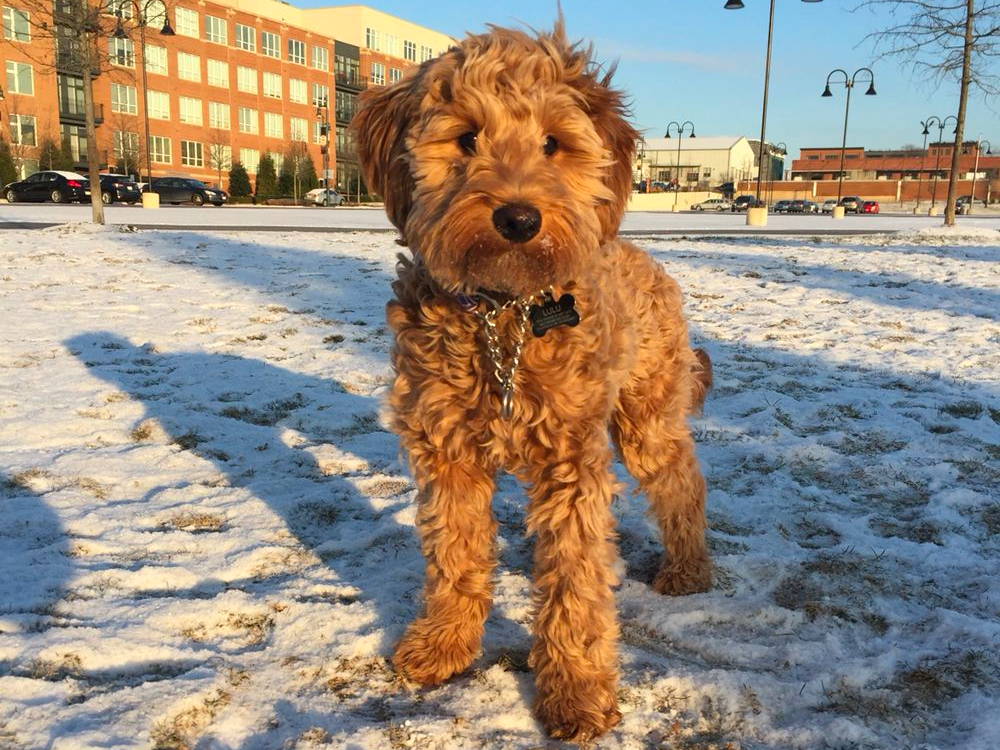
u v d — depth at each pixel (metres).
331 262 12.99
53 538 3.76
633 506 4.40
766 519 4.12
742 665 2.91
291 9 74.19
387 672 2.81
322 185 69.31
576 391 2.54
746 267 12.96
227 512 4.12
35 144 53.06
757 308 9.84
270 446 5.10
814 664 2.87
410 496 4.36
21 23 50.50
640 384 3.26
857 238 18.86
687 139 117.06
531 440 2.61
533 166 2.50
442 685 2.76
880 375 6.91
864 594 3.33
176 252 13.45
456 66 2.63
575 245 2.50
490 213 2.38
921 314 9.39
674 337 3.33
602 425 2.68
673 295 3.35
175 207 38.50
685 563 3.46
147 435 5.23
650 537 4.06
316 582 3.42
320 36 75.19
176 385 6.34
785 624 3.15
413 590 3.34
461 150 2.62
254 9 68.81
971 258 14.08
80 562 3.53
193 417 5.50
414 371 2.68
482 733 2.52
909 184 89.75
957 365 7.15
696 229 23.77
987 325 8.74
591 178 2.69
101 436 5.18
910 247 16.06
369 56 81.25
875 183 91.94
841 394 6.27
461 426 2.66
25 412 5.51
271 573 3.54
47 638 2.85
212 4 64.19
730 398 6.25
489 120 2.54
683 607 3.29
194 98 63.81
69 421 5.38
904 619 3.15
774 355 7.61
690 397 3.60
